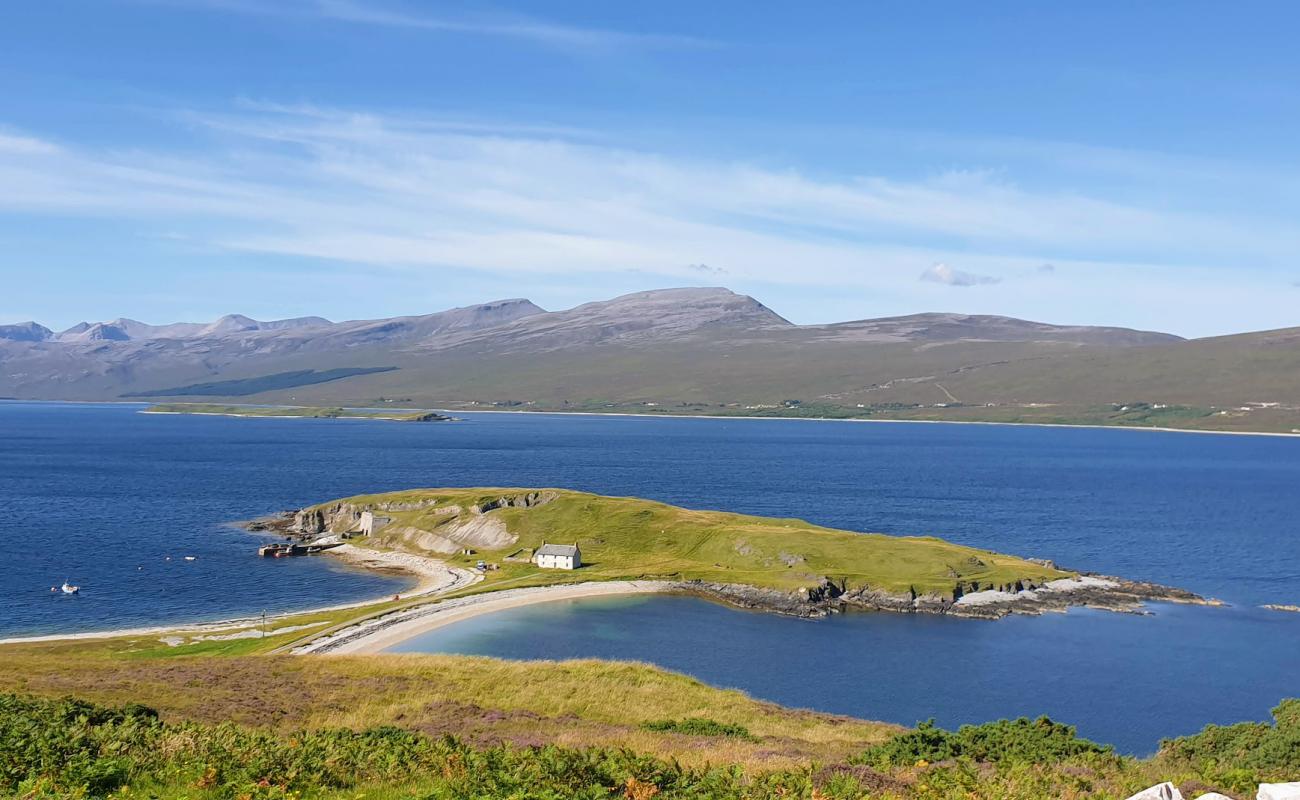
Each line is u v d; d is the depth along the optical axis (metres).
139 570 146.38
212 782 26.55
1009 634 111.44
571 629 110.81
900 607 123.31
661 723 52.69
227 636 103.44
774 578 131.00
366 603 126.69
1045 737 40.03
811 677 95.19
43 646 97.94
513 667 68.88
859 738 54.59
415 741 37.88
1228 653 104.50
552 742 44.28
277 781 27.22
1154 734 81.44
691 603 124.44
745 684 92.38
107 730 33.47
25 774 27.70
